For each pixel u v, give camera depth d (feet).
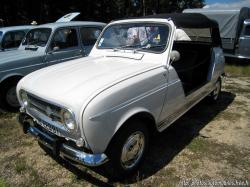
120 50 13.20
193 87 14.89
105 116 8.59
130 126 9.70
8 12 69.46
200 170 11.12
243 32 35.78
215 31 16.44
